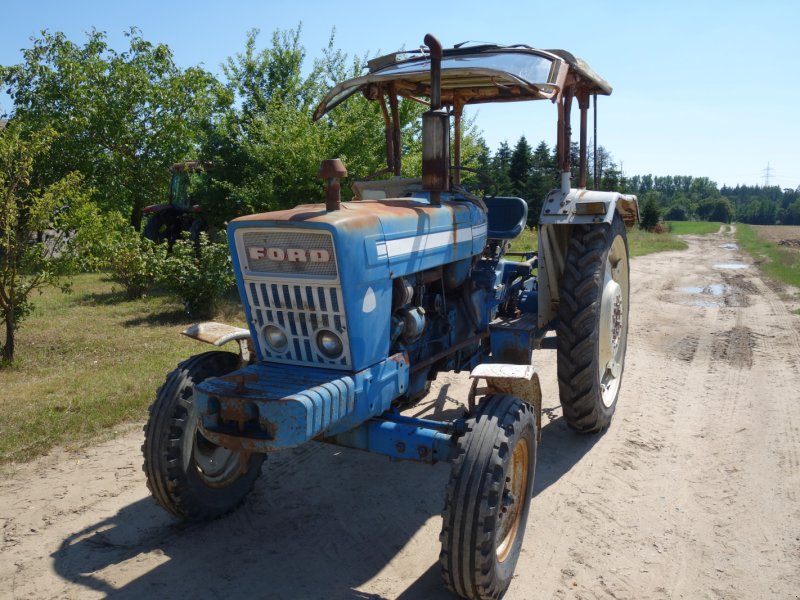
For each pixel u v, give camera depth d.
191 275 9.30
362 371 3.27
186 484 3.64
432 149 3.98
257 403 2.88
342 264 3.06
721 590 3.31
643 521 3.97
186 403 3.63
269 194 10.62
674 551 3.65
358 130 10.59
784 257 20.39
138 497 4.19
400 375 3.59
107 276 13.98
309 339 3.29
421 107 10.72
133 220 16.62
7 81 14.29
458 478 2.99
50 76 14.23
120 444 4.98
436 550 3.67
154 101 15.10
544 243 4.86
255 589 3.29
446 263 4.02
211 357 3.85
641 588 3.33
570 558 3.59
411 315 3.71
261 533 3.82
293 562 3.53
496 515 2.99
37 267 7.50
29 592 3.22
